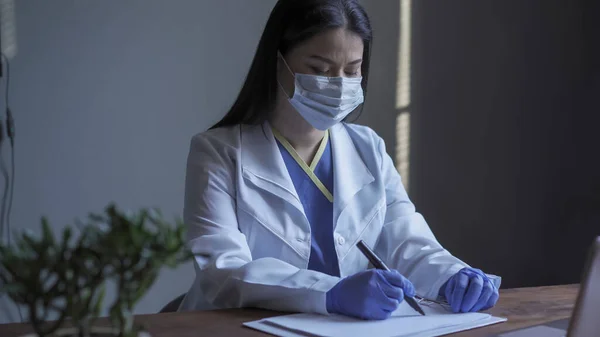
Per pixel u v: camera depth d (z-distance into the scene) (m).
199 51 3.08
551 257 3.93
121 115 2.96
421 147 3.57
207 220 1.61
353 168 1.83
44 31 2.83
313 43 1.65
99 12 2.91
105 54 2.92
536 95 3.86
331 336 1.12
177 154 3.07
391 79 3.47
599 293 0.99
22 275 0.74
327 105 1.68
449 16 3.61
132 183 2.99
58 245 0.75
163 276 3.07
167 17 3.02
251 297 1.38
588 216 3.95
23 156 2.82
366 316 1.26
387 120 3.47
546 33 3.87
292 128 1.77
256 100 1.78
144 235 0.74
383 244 1.81
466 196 3.71
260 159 1.73
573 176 3.95
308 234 1.71
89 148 2.92
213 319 1.28
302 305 1.33
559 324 1.27
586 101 3.95
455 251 3.69
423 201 3.59
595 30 3.96
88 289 0.75
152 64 3.00
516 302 1.48
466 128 3.69
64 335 0.77
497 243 3.80
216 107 3.12
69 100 2.88
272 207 1.70
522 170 3.85
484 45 3.71
